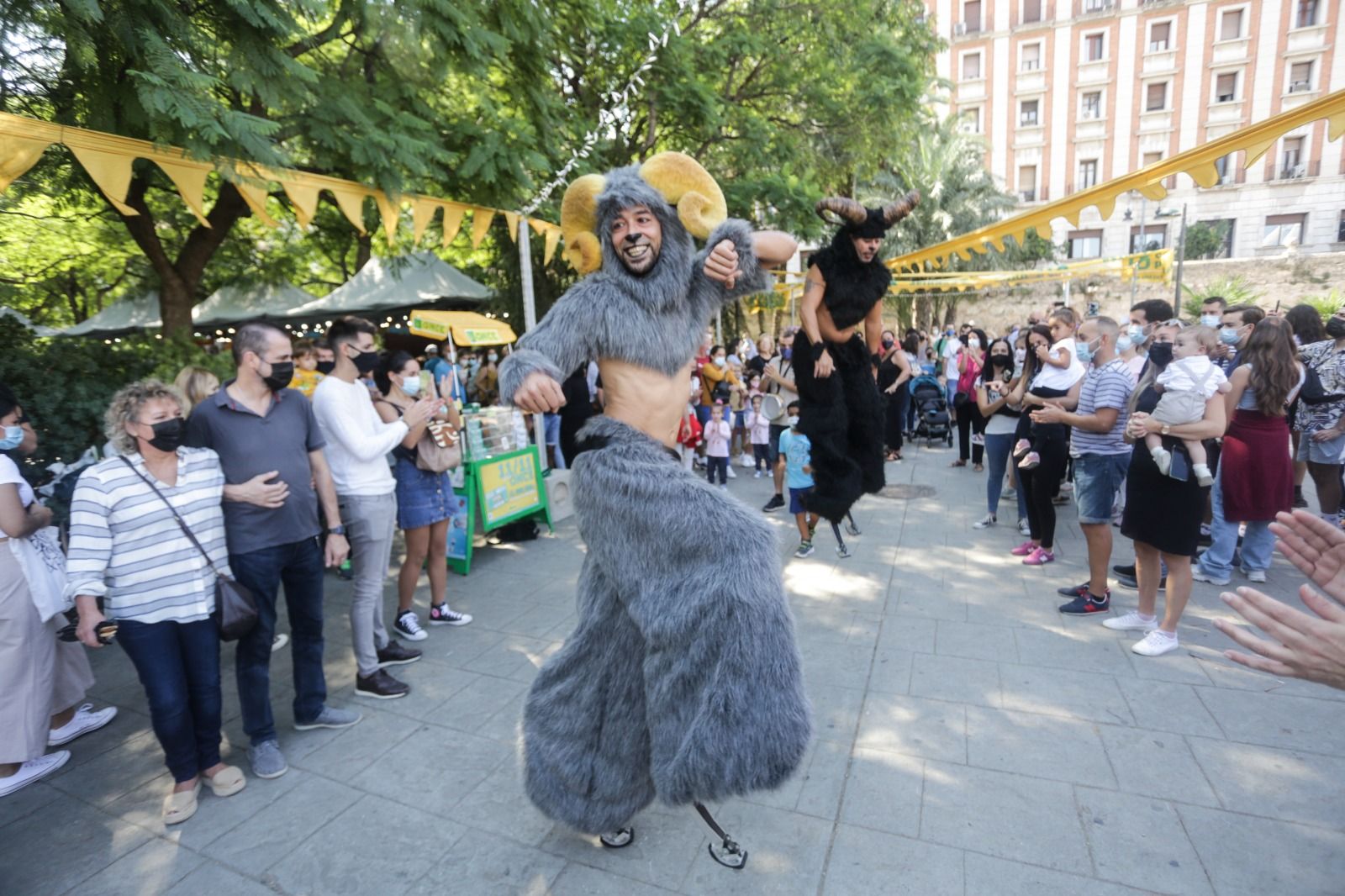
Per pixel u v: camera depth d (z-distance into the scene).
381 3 5.24
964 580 5.30
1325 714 3.33
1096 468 4.41
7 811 3.09
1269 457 4.66
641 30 8.84
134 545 2.87
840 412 2.87
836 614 4.77
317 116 5.08
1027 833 2.66
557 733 2.45
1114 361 4.37
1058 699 3.57
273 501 3.15
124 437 2.89
